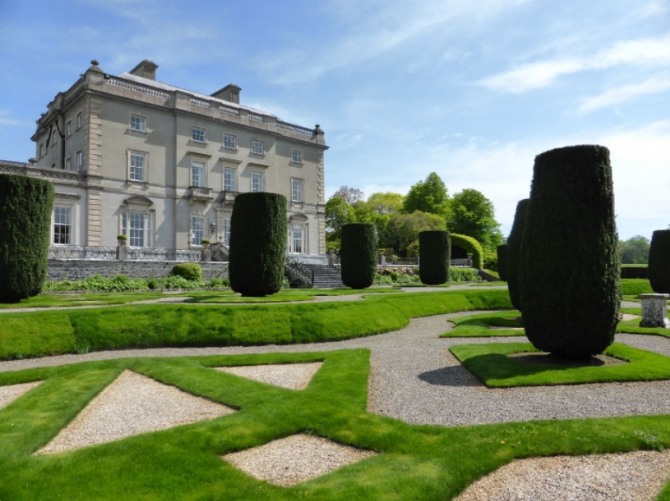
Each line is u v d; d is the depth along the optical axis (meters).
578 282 8.02
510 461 4.34
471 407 5.96
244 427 5.11
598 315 7.96
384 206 67.62
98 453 4.41
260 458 4.45
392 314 14.53
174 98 32.88
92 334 10.33
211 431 4.97
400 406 6.02
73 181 28.41
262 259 16.02
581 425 5.06
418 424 5.30
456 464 4.18
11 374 7.56
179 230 32.75
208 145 34.56
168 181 32.47
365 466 4.15
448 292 19.64
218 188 34.97
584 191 8.07
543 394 6.51
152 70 36.72
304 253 39.91
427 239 27.44
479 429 5.02
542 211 8.42
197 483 3.85
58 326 10.16
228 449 4.60
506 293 20.30
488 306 19.39
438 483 3.83
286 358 8.93
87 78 29.03
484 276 43.25
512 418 5.52
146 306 11.62
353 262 22.92
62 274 22.30
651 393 6.50
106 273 23.66
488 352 9.21
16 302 14.00
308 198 40.72
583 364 8.16
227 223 35.31
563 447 4.53
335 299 16.17
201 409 5.92
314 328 11.87
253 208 16.08
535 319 8.43
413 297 17.59
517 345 9.87
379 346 10.61
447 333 11.90
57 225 27.73
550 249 8.25
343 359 8.70
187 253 29.38
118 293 19.66
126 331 10.66
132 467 4.12
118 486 3.79
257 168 37.31
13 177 13.64
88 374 7.62
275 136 38.44
